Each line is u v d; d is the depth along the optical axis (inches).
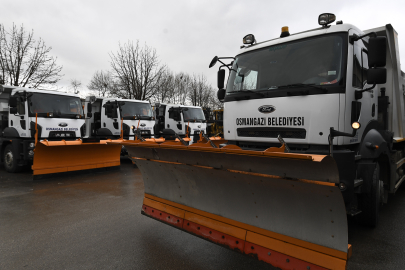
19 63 634.2
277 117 142.0
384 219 180.5
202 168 116.3
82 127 375.9
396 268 118.0
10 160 348.8
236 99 163.0
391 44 185.9
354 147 144.9
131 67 764.0
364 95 148.8
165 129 561.6
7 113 402.9
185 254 131.6
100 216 187.5
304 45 147.3
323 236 90.0
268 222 104.1
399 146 206.1
